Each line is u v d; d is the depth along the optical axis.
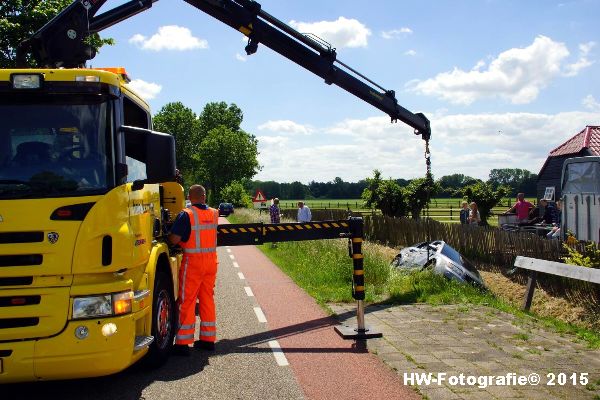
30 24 12.30
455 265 11.93
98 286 4.69
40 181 4.78
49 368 4.57
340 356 6.60
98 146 5.00
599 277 7.97
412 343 7.14
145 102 6.73
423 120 14.95
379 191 25.50
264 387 5.49
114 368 4.73
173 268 6.73
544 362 6.25
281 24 11.53
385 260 13.02
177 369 6.14
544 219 19.50
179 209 8.03
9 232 4.61
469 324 8.23
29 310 4.56
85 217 4.72
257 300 10.52
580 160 14.95
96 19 9.16
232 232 8.54
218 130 90.44
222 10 10.98
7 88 4.93
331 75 12.57
